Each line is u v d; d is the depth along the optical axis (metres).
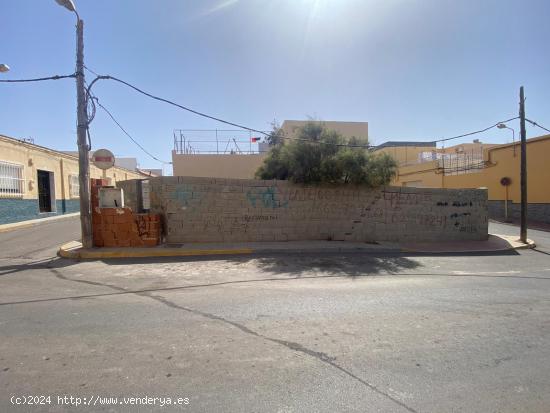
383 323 4.90
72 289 6.63
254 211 12.75
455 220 14.73
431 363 3.73
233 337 4.33
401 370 3.57
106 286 6.88
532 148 22.73
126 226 11.20
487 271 9.09
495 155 25.52
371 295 6.35
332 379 3.37
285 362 3.70
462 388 3.26
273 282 7.34
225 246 11.61
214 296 6.17
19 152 18.02
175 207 12.11
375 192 13.93
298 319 5.00
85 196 10.70
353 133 28.39
